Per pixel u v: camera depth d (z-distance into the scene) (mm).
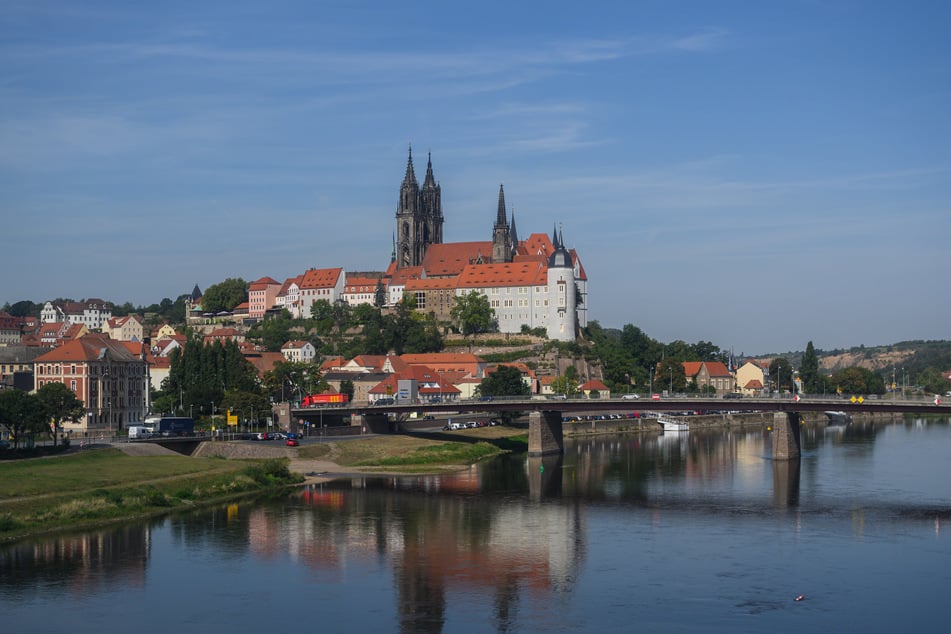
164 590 145000
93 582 148375
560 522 190375
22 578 150125
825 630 128375
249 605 139125
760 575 151750
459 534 179625
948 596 141375
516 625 131250
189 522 188250
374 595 143500
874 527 184625
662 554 164750
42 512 182125
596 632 128500
